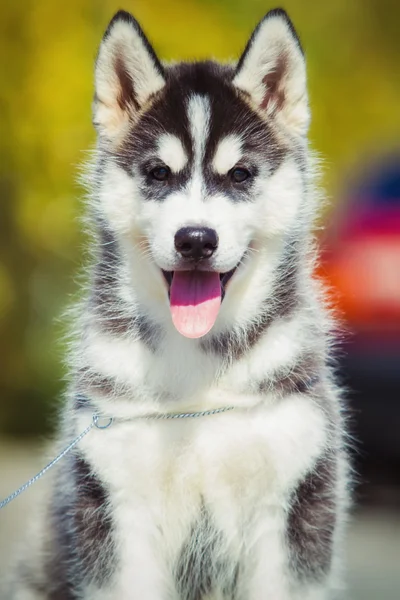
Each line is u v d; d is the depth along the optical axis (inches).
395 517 370.0
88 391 238.1
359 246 373.4
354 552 337.1
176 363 233.9
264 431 230.1
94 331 243.6
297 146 248.1
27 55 497.4
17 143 503.5
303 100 248.8
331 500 236.8
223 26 517.7
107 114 249.6
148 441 231.6
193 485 233.8
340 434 245.3
